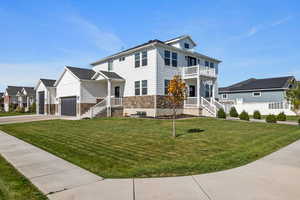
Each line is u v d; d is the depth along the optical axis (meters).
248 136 9.87
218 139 9.09
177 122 15.55
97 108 20.61
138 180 4.29
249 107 28.61
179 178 4.39
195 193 3.66
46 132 11.57
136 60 21.30
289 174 4.66
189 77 21.03
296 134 10.58
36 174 4.71
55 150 7.14
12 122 17.78
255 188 3.88
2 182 4.23
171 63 20.83
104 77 21.48
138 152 6.80
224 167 5.14
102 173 4.72
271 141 8.62
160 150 7.07
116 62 23.83
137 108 20.91
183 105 21.77
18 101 50.31
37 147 7.66
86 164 5.44
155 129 12.33
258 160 5.82
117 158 6.05
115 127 13.50
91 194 3.64
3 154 6.61
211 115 19.67
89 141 8.77
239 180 4.28
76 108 22.28
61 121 17.72
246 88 35.00
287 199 3.44
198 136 9.87
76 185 4.04
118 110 22.11
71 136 10.11
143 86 20.44
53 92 28.48
